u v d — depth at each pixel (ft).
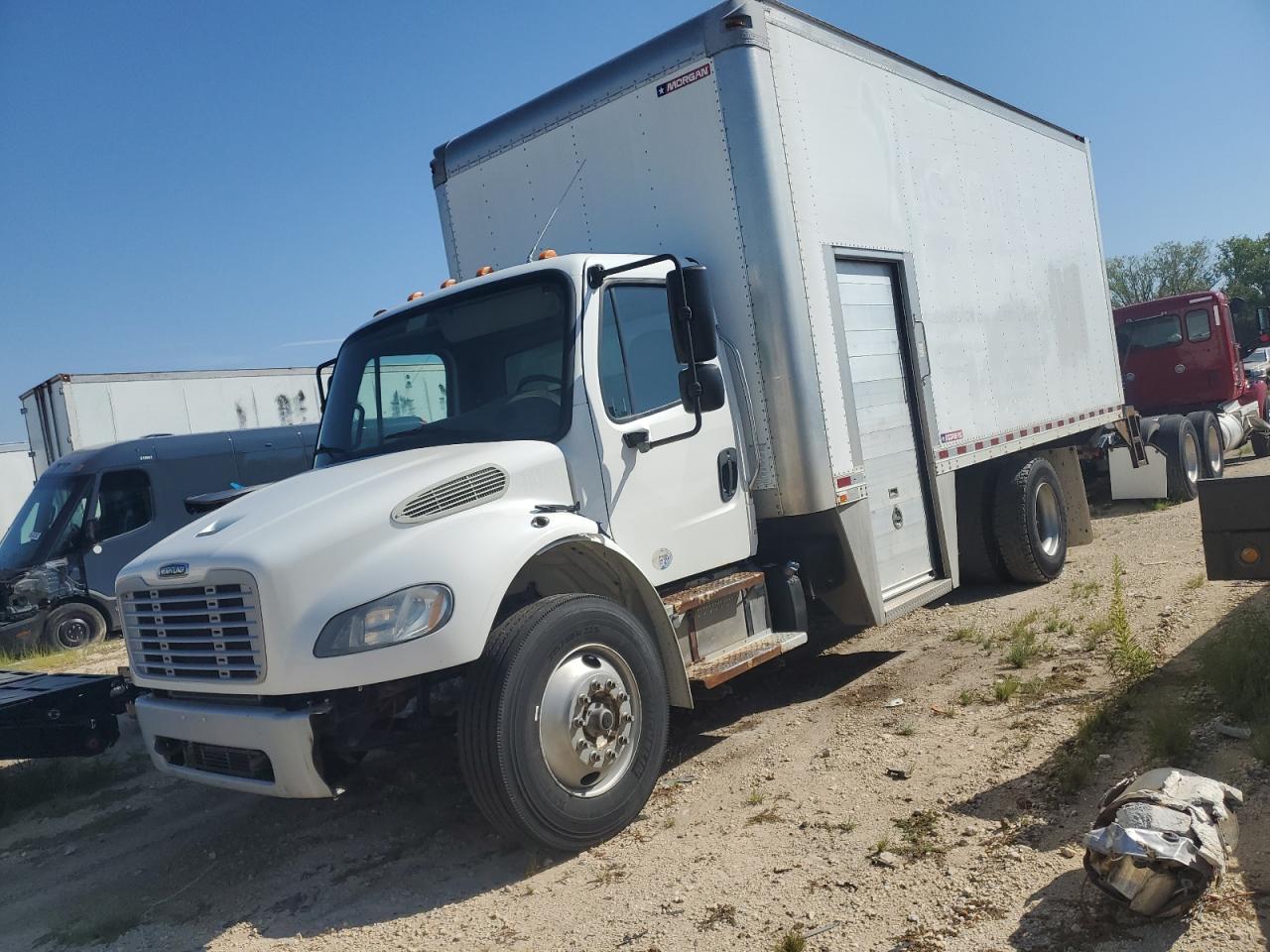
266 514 13.98
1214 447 44.24
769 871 12.31
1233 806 11.73
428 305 17.84
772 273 17.79
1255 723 13.74
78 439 56.90
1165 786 10.46
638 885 12.49
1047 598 25.29
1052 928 10.00
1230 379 48.96
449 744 18.97
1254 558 13.17
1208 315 49.03
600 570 15.62
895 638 23.54
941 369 23.62
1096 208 35.04
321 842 15.48
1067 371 31.45
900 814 13.29
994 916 10.41
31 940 13.39
